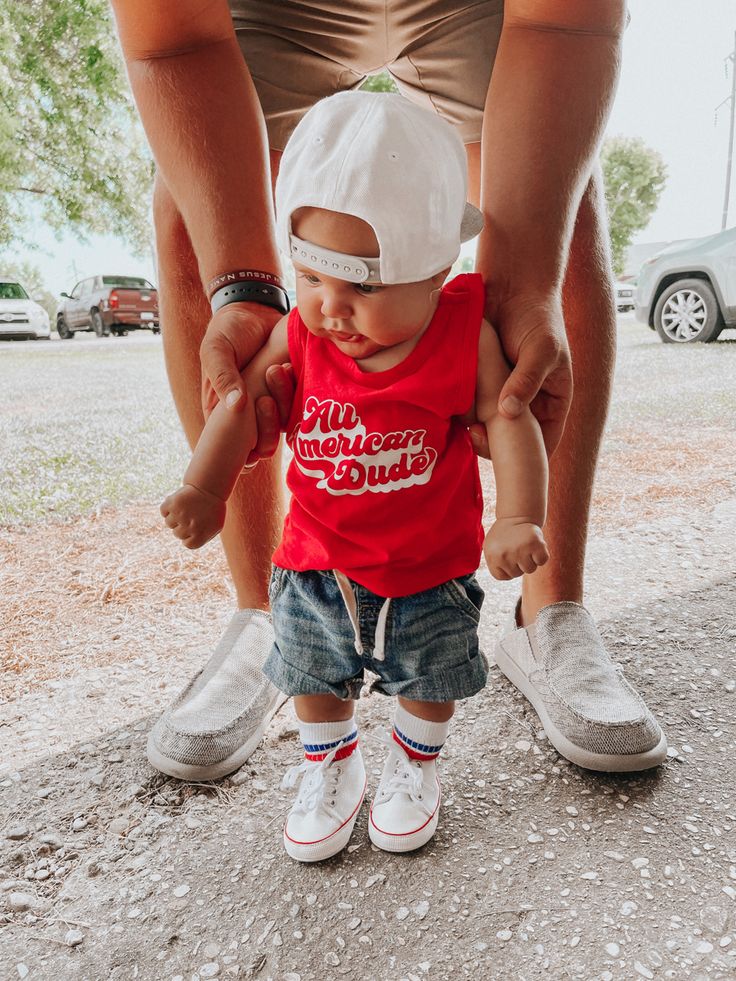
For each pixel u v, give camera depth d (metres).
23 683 1.79
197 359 1.58
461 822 1.31
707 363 5.84
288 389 1.17
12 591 2.29
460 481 1.16
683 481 3.08
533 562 1.04
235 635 1.71
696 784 1.38
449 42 1.59
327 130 0.99
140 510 3.02
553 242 1.18
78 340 14.38
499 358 1.13
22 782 1.45
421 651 1.18
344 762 1.33
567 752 1.43
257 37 1.58
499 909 1.13
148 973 1.06
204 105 1.26
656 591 2.13
